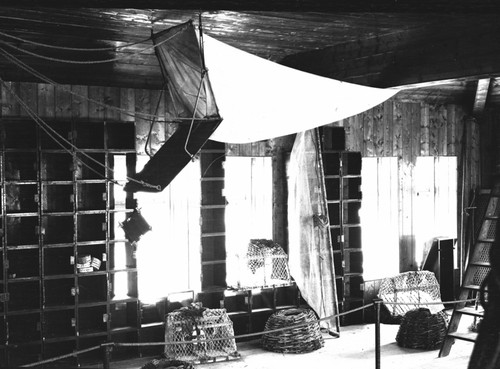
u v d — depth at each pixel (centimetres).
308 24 636
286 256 855
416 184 1012
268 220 880
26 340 707
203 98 559
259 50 758
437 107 1028
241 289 823
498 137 1032
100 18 591
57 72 729
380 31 669
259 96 601
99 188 750
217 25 636
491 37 590
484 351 332
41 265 704
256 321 861
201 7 436
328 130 920
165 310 788
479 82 963
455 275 1037
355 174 925
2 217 684
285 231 889
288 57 793
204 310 761
